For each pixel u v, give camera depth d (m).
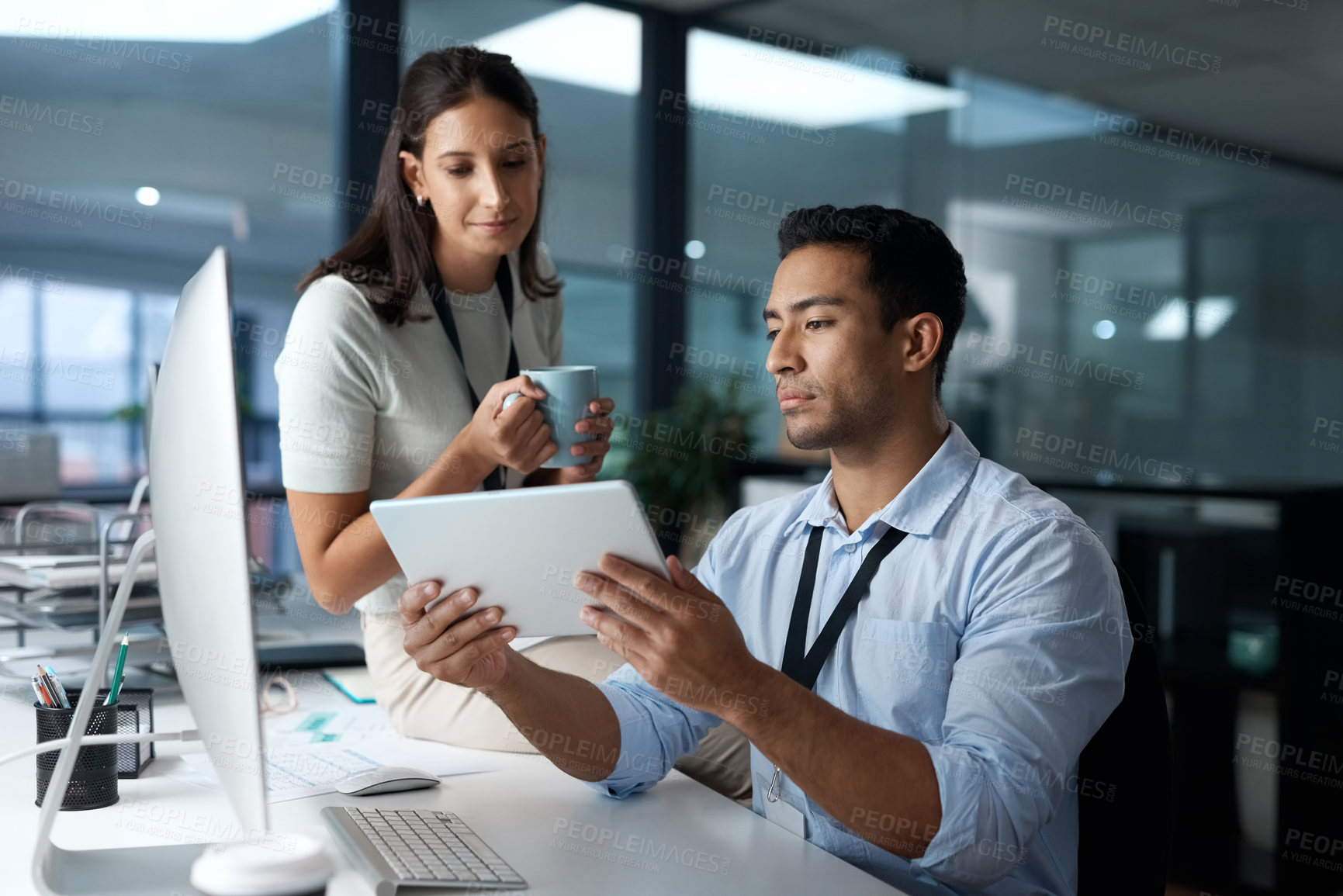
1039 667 1.09
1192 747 2.66
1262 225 3.60
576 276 5.17
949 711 1.11
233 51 4.95
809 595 1.33
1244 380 3.64
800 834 1.20
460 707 1.41
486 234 1.54
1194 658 2.68
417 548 1.02
